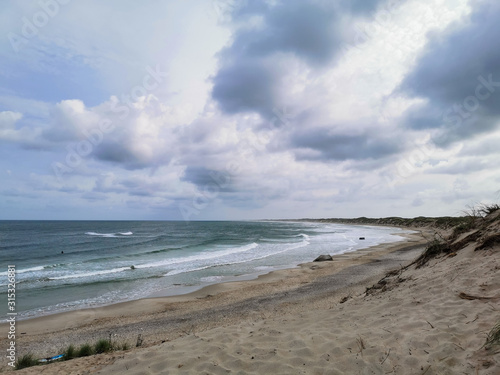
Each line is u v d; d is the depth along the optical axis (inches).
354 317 180.2
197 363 134.3
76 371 145.3
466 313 146.3
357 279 479.5
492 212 294.8
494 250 216.1
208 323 324.8
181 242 1460.4
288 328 173.5
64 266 765.9
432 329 137.3
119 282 573.3
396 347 128.1
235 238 1707.7
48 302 451.2
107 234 2171.5
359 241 1366.9
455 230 313.3
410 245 999.0
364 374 113.7
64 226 3577.8
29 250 1159.0
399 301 192.5
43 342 296.7
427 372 107.0
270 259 840.3
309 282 490.9
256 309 360.5
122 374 131.6
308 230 2669.8
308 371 120.3
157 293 494.0
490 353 106.3
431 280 216.1
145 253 1011.9
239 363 131.3
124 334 310.8
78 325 348.2
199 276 617.0
